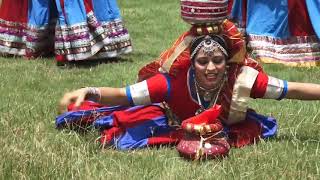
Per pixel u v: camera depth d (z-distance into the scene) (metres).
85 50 6.14
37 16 6.43
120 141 3.66
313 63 6.36
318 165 3.32
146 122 3.71
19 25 6.57
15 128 3.84
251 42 6.54
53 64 6.23
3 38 6.58
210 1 3.40
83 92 3.46
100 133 3.75
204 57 3.45
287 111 4.23
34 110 4.28
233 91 3.57
